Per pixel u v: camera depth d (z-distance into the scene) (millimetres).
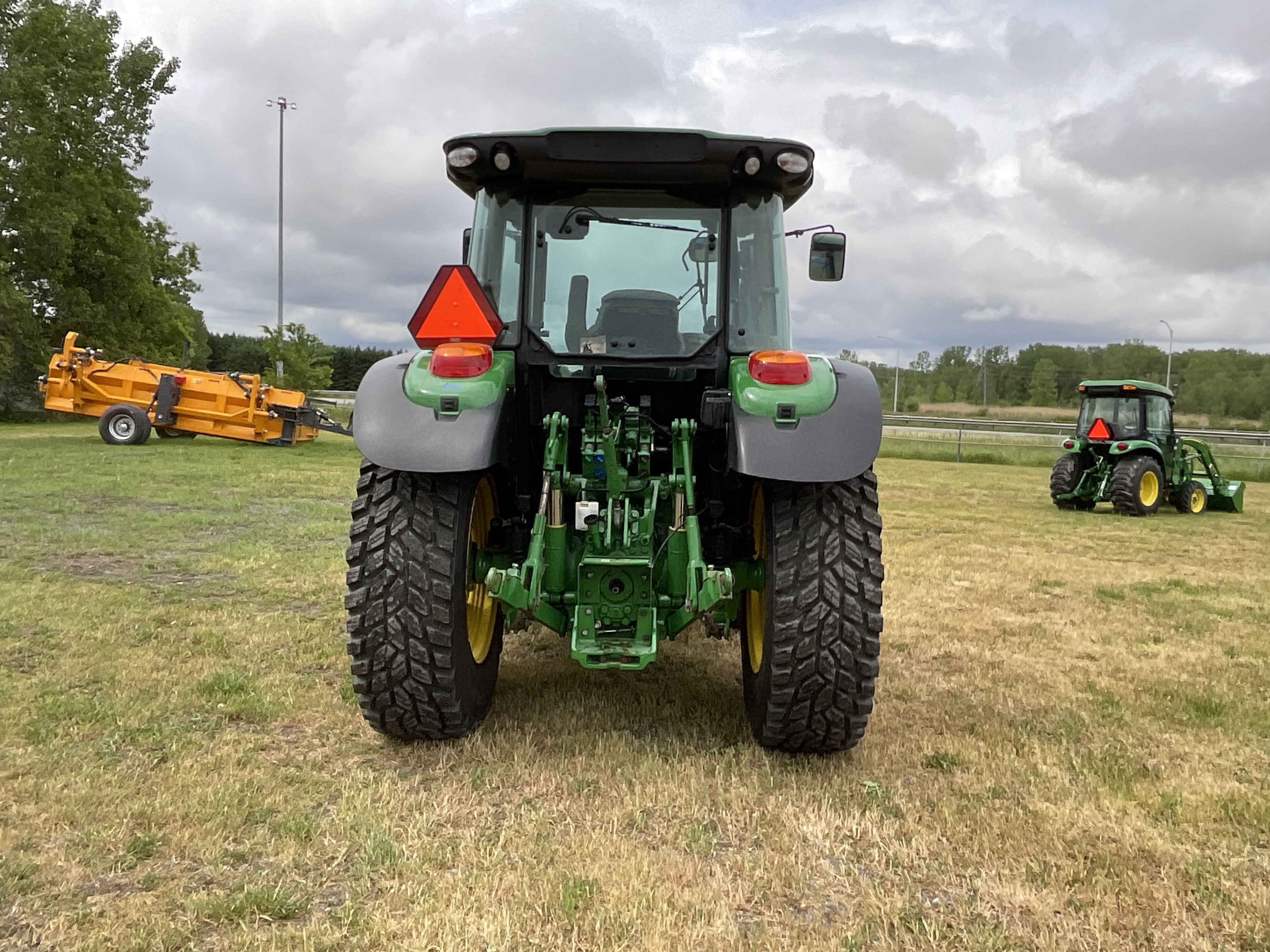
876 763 3000
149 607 4824
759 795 2727
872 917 2092
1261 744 3311
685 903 2107
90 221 30766
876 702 3723
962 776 2912
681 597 2971
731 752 3023
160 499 9102
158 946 1893
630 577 2869
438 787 2705
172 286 36062
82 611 4641
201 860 2250
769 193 3285
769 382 2846
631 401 3320
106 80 30406
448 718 2938
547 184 3262
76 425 23234
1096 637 4910
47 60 29031
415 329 2873
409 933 1968
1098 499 12141
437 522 2879
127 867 2197
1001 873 2297
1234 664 4398
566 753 3000
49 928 1935
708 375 3264
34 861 2191
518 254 3281
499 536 3377
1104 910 2135
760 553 3283
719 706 3555
